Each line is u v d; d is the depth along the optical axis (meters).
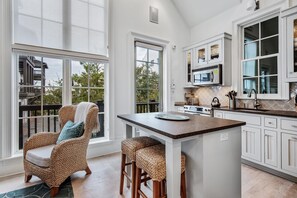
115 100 3.26
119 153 3.18
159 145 1.65
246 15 3.20
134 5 3.50
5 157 2.33
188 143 1.44
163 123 1.57
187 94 4.41
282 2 2.69
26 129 2.61
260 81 3.11
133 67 3.45
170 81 4.06
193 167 1.39
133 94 3.45
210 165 1.36
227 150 1.48
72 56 2.80
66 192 1.93
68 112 2.56
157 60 4.04
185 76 4.29
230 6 3.51
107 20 3.16
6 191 1.94
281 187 2.05
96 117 2.32
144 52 3.82
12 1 2.38
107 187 2.04
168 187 1.26
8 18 2.33
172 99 4.13
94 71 3.14
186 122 1.62
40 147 2.22
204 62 3.75
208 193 1.35
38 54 2.53
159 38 3.82
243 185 2.10
